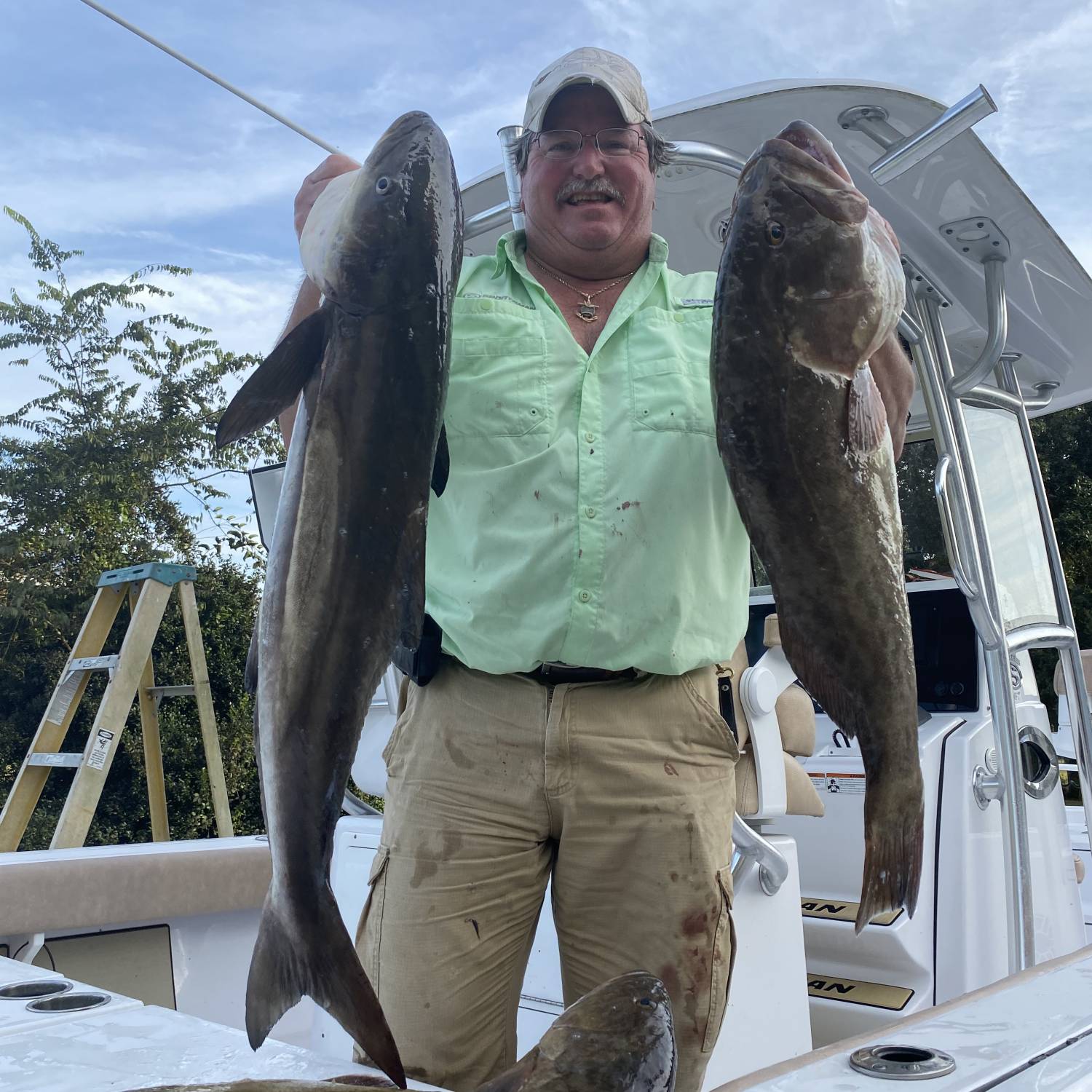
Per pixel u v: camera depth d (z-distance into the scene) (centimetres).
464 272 217
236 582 1409
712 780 197
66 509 1384
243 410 154
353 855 304
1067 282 307
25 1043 142
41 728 772
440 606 198
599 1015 124
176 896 298
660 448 195
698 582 196
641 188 207
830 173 170
